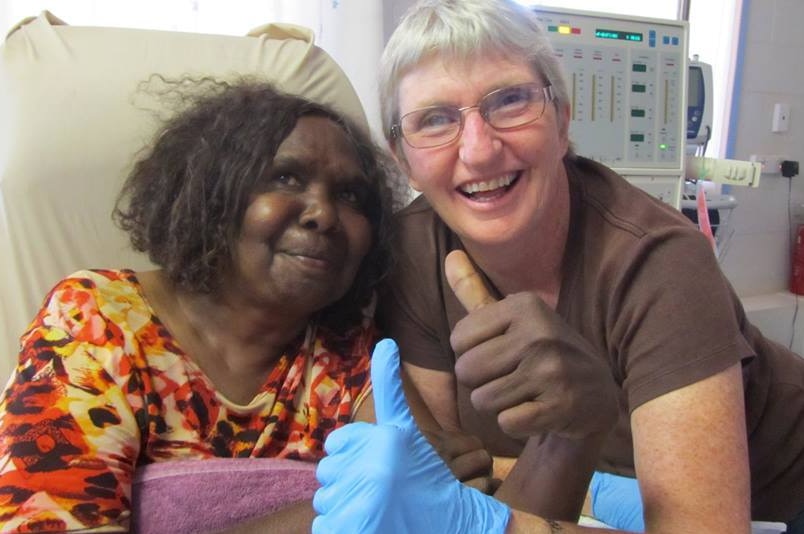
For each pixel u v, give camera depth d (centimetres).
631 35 166
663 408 72
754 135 271
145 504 74
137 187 90
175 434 79
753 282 280
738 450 70
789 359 113
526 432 63
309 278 80
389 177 101
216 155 81
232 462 79
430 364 106
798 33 271
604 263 82
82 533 65
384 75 88
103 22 149
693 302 74
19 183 107
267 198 79
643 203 85
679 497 69
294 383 89
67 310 77
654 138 172
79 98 110
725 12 257
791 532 117
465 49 78
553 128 84
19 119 108
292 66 123
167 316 85
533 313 65
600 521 111
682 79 172
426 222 104
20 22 116
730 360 72
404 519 58
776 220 281
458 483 66
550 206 86
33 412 69
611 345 83
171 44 119
